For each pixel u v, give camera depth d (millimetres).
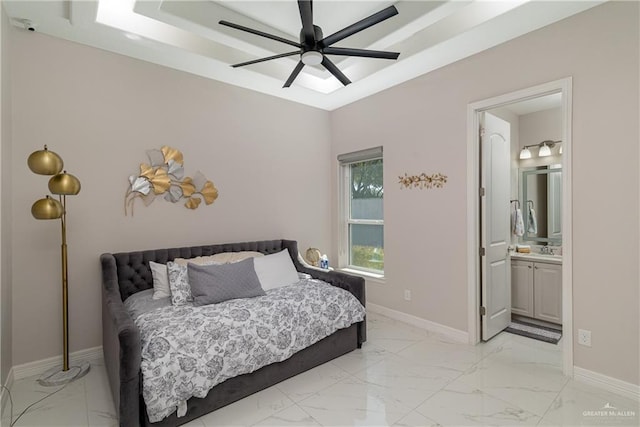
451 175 3191
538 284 3627
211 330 2146
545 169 4008
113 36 2658
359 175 4488
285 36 3047
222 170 3588
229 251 3496
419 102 3457
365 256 4434
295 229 4262
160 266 2867
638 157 2119
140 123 3053
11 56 2451
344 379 2492
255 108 3852
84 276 2791
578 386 2340
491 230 3234
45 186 2615
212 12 2623
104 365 2736
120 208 2953
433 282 3379
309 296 2797
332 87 3893
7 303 2326
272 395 2289
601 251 2277
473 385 2391
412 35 2877
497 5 2383
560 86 2441
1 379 2135
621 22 2170
